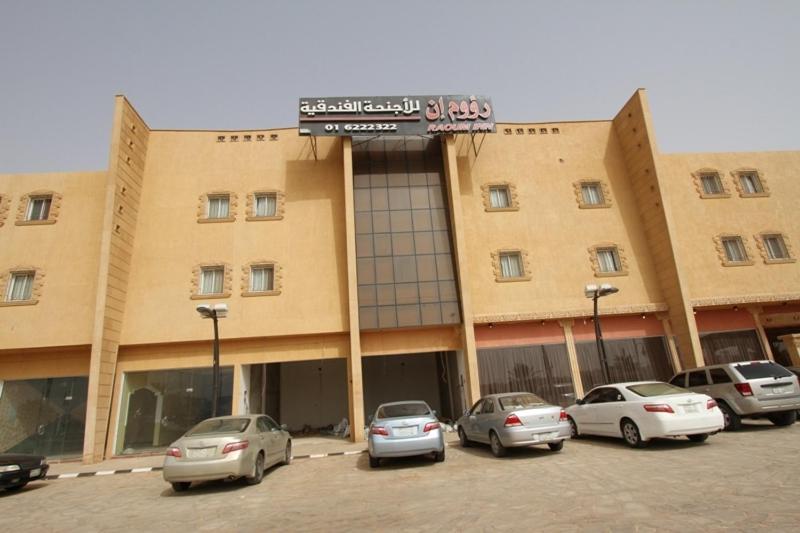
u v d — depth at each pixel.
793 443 9.98
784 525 5.10
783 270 20.92
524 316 19.39
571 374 19.31
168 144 21.06
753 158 22.64
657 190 20.41
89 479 13.09
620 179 22.23
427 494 8.17
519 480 8.62
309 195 20.70
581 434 13.19
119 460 16.67
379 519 6.81
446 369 22.59
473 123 20.62
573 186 21.86
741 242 21.27
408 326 18.89
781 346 21.22
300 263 19.73
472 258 20.34
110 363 17.52
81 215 19.25
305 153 21.30
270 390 22.84
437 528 6.11
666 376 19.59
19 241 18.78
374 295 19.12
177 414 18.08
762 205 21.88
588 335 19.95
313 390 24.86
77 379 17.81
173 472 9.55
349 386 18.69
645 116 20.98
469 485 8.59
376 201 20.45
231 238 19.91
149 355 18.52
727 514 5.64
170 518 7.79
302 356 18.97
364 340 19.22
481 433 12.36
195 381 18.44
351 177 19.98
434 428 11.21
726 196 21.88
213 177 20.73
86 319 17.92
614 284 20.50
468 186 21.38
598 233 21.22
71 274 18.45
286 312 19.08
